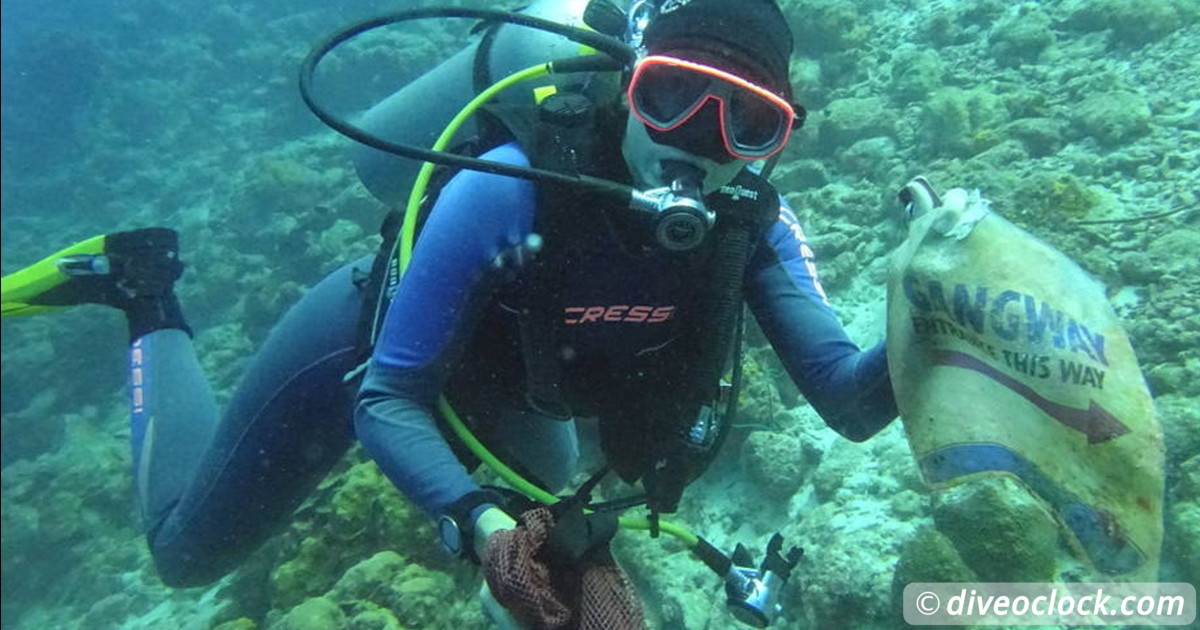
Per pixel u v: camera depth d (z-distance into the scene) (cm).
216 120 1398
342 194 812
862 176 491
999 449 109
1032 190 378
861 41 614
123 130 1428
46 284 356
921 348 120
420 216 202
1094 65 476
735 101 158
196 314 887
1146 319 300
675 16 164
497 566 117
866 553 268
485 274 169
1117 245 344
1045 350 111
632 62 172
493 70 279
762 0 166
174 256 379
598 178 168
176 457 340
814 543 288
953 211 121
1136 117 404
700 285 180
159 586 538
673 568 331
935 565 238
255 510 308
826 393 183
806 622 273
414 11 195
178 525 321
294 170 914
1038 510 237
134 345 364
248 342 808
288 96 1221
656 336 186
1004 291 114
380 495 364
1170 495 246
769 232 201
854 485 304
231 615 407
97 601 560
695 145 159
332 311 267
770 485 339
